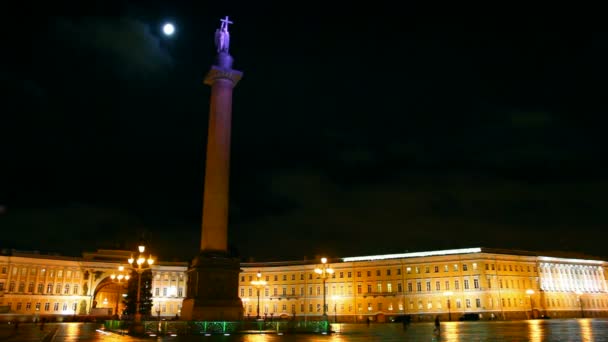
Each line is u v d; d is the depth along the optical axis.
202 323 42.97
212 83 53.25
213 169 50.28
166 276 131.62
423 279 109.38
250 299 126.31
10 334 51.94
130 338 38.97
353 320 113.06
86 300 123.19
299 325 46.31
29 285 117.00
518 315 104.44
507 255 108.19
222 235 49.22
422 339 37.09
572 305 117.31
